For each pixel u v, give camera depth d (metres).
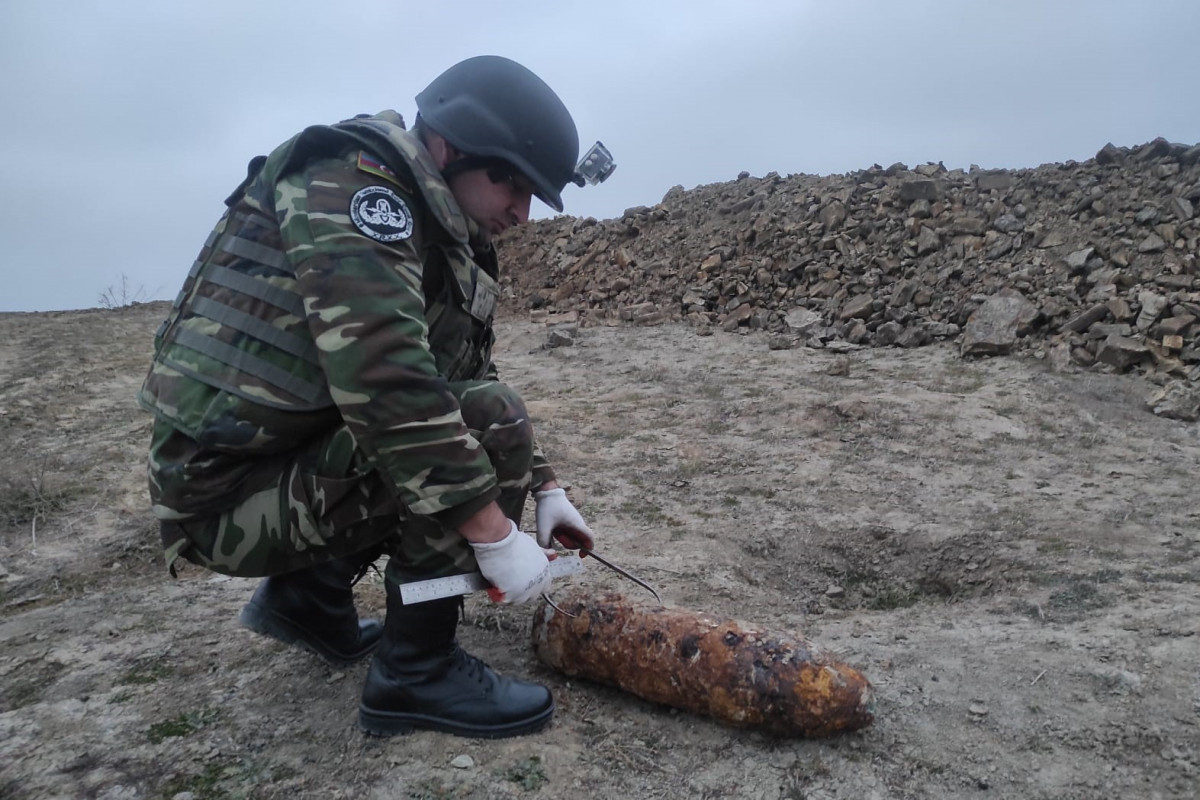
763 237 8.47
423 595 1.73
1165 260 6.15
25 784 1.82
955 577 3.18
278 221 1.67
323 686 2.18
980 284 6.86
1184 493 3.80
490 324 2.01
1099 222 6.80
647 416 5.27
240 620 2.36
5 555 3.40
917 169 8.48
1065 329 6.07
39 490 4.05
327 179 1.64
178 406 1.70
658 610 2.12
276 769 1.85
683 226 9.55
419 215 1.73
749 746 1.94
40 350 7.64
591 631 2.13
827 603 3.08
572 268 9.80
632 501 3.83
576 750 1.91
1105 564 3.04
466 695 1.92
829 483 4.03
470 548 1.78
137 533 3.53
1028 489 3.90
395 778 1.80
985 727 2.02
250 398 1.66
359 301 1.56
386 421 1.57
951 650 2.40
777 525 3.56
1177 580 2.86
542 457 2.14
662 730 2.00
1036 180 7.55
